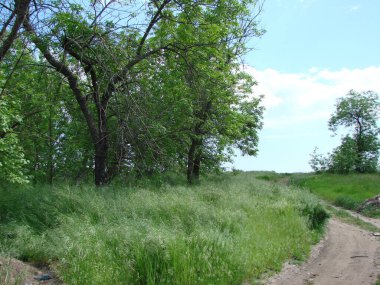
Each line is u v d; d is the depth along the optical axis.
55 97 12.95
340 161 47.62
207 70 13.55
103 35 9.54
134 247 6.32
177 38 13.16
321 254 10.20
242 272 7.01
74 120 14.95
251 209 11.93
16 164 10.48
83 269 5.80
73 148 14.93
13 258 6.53
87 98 13.32
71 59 12.09
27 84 11.86
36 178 15.00
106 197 10.27
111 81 10.03
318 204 14.23
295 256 9.39
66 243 6.58
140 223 7.86
